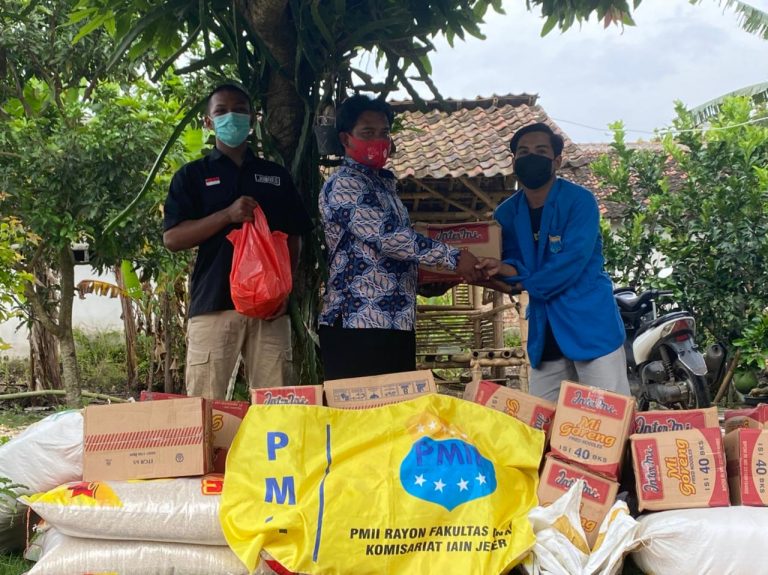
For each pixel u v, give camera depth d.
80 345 10.40
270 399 3.01
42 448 3.10
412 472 2.73
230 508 2.73
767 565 2.54
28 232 5.91
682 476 2.80
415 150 7.82
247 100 3.54
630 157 7.88
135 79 6.91
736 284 7.00
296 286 4.03
